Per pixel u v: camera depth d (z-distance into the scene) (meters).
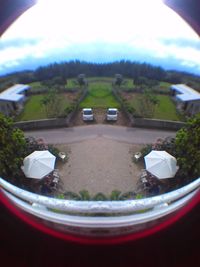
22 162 17.98
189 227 11.73
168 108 27.53
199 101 27.30
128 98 29.14
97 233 11.72
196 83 31.75
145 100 27.86
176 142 18.81
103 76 33.72
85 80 32.44
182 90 29.28
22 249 11.27
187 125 19.05
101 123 25.02
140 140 22.81
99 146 21.95
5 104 27.09
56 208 13.49
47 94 28.69
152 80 32.69
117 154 21.09
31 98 29.23
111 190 17.94
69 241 11.51
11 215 12.16
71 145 22.14
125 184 18.38
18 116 25.94
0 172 16.84
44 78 32.84
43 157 18.44
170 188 17.56
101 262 10.95
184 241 11.33
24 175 17.81
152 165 18.11
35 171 17.75
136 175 19.05
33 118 25.73
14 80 32.31
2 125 17.75
